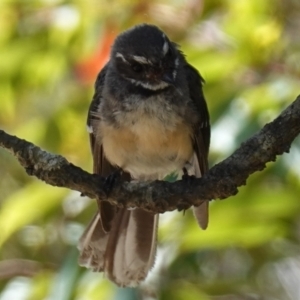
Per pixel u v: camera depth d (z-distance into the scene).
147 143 10.76
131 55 10.78
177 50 11.29
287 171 11.62
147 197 9.27
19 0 14.05
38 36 14.19
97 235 11.05
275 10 12.40
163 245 12.06
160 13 13.13
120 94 10.76
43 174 9.30
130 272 11.09
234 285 13.62
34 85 14.70
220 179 9.09
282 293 14.57
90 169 13.83
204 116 11.07
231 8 12.70
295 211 12.04
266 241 12.44
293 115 8.83
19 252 15.02
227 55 12.43
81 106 14.34
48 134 14.50
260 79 12.18
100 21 13.27
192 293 12.16
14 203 13.22
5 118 15.84
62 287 11.74
